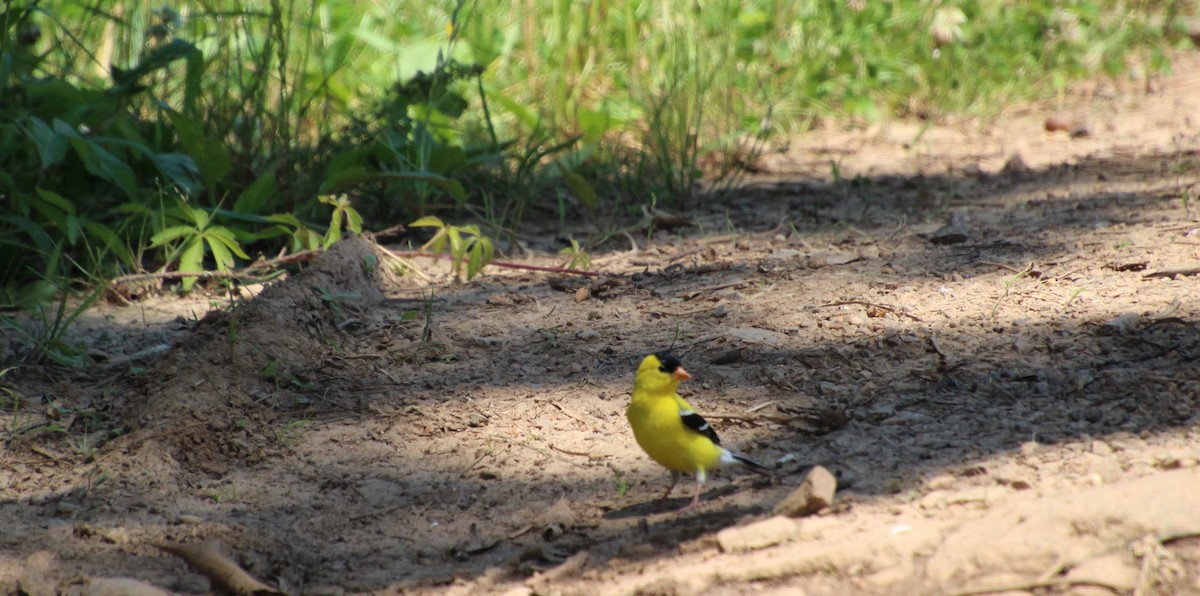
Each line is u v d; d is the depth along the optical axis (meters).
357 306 10.53
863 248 12.00
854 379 8.45
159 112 13.27
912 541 5.69
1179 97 21.33
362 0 21.31
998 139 18.88
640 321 10.20
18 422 8.39
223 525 6.82
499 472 7.54
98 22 15.85
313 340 9.63
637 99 18.25
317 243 11.61
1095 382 7.82
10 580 6.23
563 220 14.37
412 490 7.36
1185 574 5.14
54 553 6.52
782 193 15.48
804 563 5.65
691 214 14.57
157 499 7.25
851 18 23.27
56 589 6.13
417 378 9.13
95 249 12.12
